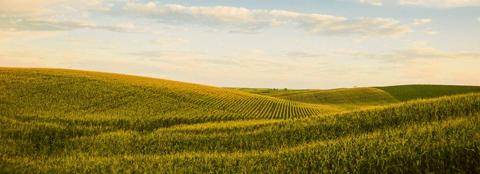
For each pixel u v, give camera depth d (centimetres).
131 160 1828
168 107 3800
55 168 1684
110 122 3039
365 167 1407
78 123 2950
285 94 10350
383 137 1791
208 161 1731
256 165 1571
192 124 3159
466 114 2133
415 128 1858
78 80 4684
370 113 2578
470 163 1281
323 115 2866
